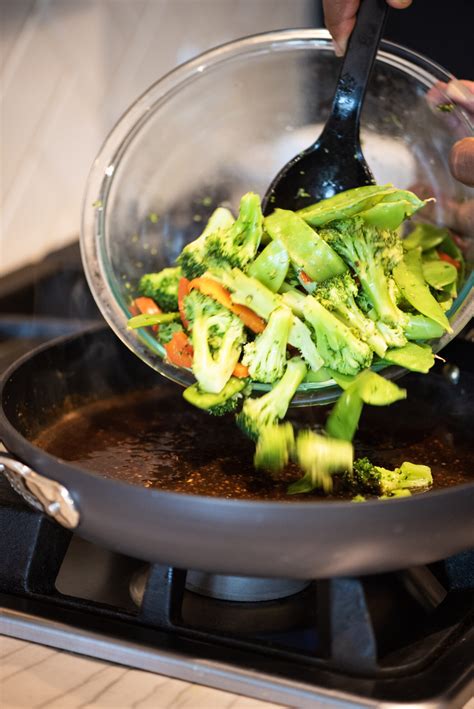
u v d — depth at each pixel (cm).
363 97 82
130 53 134
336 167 85
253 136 101
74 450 83
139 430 87
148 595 71
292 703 66
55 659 69
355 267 78
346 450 75
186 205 105
